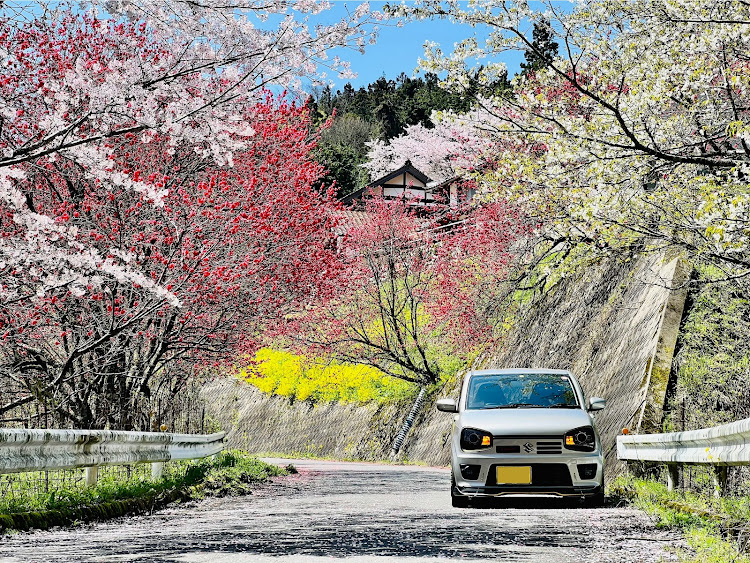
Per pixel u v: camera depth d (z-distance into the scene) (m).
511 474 9.48
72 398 14.52
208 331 16.56
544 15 11.46
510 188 13.16
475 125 12.91
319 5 10.57
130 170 15.46
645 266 19.62
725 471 8.89
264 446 38.28
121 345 14.34
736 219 9.06
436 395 29.62
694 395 13.56
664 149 11.15
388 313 31.69
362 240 32.78
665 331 15.40
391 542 6.82
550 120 11.80
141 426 14.72
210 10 10.52
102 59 14.84
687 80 10.45
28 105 11.22
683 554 5.98
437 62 11.83
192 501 11.19
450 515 8.91
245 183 16.72
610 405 16.47
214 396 44.75
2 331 12.62
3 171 9.87
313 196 19.88
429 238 31.98
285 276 17.81
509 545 6.63
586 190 10.99
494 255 26.72
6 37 12.42
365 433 32.31
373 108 95.75
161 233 14.50
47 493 8.91
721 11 10.28
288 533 7.47
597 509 9.52
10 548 6.57
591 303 21.86
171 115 9.99
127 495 9.85
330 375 34.34
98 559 6.00
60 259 10.47
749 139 9.55
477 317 27.91
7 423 13.08
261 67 10.90
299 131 20.30
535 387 10.84
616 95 10.74
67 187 15.29
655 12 10.80
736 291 13.37
